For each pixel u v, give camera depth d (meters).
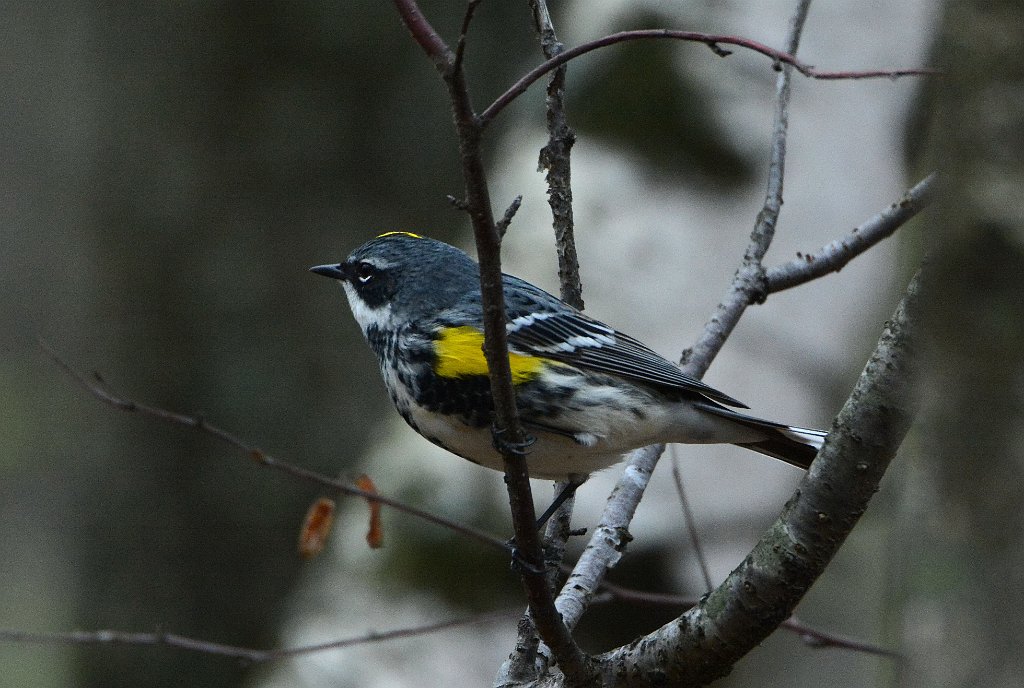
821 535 4.64
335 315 18.88
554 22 14.70
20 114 27.09
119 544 18.27
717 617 4.87
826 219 12.12
